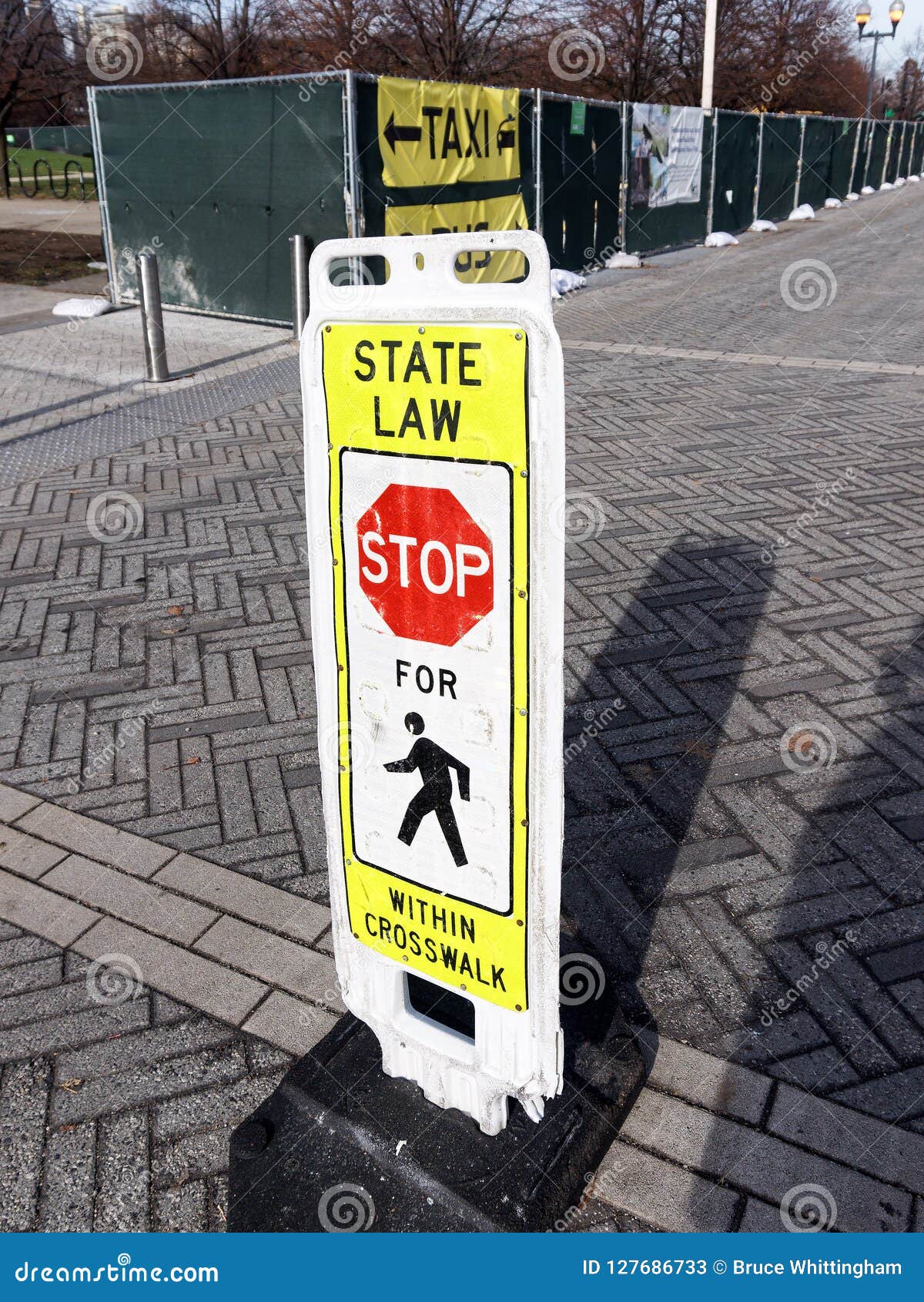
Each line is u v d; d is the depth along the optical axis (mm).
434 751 2328
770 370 11258
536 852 2225
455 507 2107
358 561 2320
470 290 1973
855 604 5777
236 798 4230
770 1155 2723
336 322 2188
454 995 2852
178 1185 2699
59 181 33594
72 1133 2842
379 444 2189
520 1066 2436
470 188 13516
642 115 18438
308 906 3650
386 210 12266
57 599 5996
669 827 4012
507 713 2174
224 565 6379
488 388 1986
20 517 7195
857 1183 2652
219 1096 2939
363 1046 2836
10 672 5219
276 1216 2529
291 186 12344
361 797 2514
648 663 5203
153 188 13734
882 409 9680
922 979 3287
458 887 2393
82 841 4008
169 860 3891
